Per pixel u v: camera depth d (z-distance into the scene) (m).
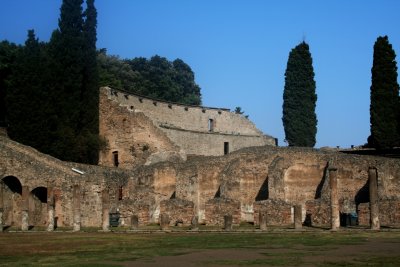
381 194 66.94
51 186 71.44
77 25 88.94
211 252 39.81
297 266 32.09
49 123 82.25
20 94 81.06
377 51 86.06
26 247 45.28
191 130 100.31
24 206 66.38
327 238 47.72
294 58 96.19
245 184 75.19
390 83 85.38
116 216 69.88
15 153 74.12
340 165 71.06
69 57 86.44
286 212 64.25
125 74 133.88
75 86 86.38
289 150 74.69
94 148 87.94
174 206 68.38
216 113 109.06
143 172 76.69
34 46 84.06
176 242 47.19
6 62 89.88
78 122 87.50
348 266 31.67
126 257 37.84
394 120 84.81
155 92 140.00
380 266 31.38
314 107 95.81
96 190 71.94
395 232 51.84
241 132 109.75
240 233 54.78
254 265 32.88
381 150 84.75
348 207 64.56
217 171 75.75
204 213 74.88
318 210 63.97
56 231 62.28
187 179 75.25
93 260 36.62
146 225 68.81
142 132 92.19
